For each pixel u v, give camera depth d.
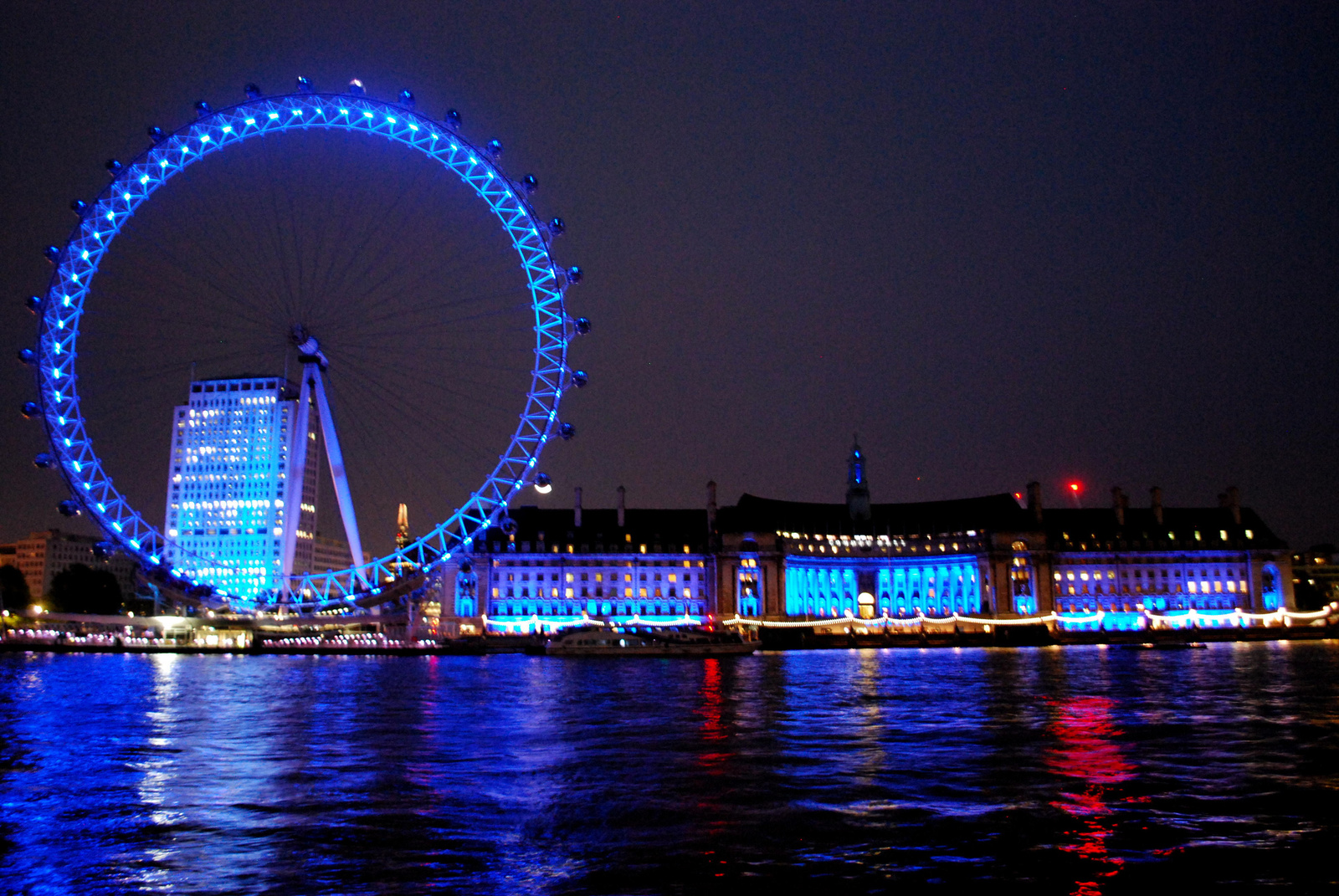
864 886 34.78
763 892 34.31
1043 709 77.88
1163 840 39.59
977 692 93.12
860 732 66.19
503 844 39.53
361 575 134.88
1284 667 124.88
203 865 37.03
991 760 55.28
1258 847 38.72
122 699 87.75
